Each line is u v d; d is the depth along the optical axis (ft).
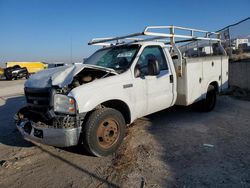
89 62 19.20
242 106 27.14
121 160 14.06
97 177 12.41
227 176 11.86
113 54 18.49
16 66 108.58
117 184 11.63
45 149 16.33
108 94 14.57
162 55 18.99
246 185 11.03
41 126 13.69
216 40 26.68
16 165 14.15
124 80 15.62
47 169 13.56
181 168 12.85
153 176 12.16
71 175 12.76
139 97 16.58
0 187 11.94
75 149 16.08
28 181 12.39
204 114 23.71
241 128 18.98
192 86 20.63
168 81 18.93
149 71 15.90
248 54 42.24
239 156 13.97
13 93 50.75
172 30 19.61
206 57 22.72
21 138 18.79
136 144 16.33
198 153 14.62
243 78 37.50
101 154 14.49
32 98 15.07
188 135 17.80
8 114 28.02
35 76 16.20
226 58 26.35
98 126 14.11
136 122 21.27
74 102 13.25
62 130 13.08
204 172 12.34
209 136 17.44
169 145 16.01
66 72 14.58
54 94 13.58
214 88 24.72
